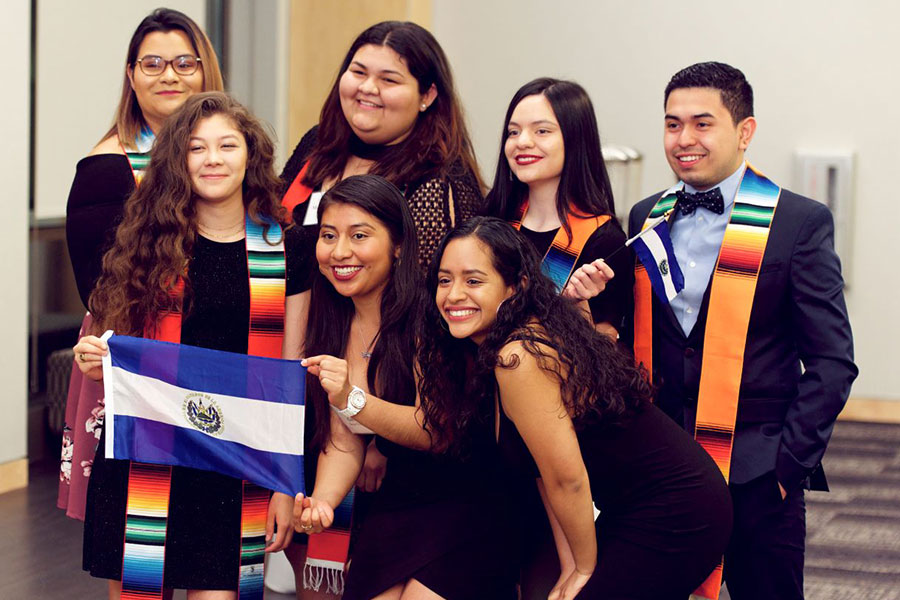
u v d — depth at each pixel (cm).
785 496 336
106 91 692
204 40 416
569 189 372
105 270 344
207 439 341
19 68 616
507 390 308
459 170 396
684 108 350
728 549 346
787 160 852
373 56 390
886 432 816
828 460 736
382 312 349
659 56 871
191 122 338
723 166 352
